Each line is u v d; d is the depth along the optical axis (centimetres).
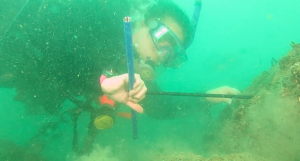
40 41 197
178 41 248
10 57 209
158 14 247
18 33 201
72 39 192
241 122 196
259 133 165
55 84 219
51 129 310
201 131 308
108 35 196
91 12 196
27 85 228
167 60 265
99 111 205
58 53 198
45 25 196
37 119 351
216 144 232
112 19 199
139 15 239
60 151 328
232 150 189
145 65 237
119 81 154
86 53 193
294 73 146
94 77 201
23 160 293
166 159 164
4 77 226
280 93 166
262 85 210
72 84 215
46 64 206
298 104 147
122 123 373
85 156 272
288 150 141
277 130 153
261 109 176
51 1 198
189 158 149
